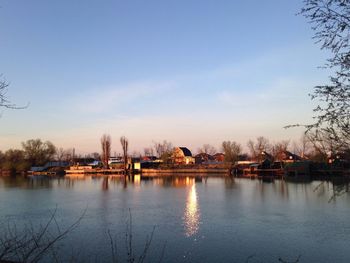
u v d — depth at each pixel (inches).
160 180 3848.4
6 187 2945.4
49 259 733.3
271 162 4680.1
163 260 816.9
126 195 2196.1
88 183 3462.1
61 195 2222.0
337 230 1079.6
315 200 1786.4
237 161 5413.4
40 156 6314.0
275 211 1461.6
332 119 240.8
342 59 230.5
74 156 7396.7
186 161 6628.9
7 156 6131.9
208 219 1290.6
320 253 858.1
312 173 3900.1
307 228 1114.1
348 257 825.5
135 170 5669.3
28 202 1840.6
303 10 235.3
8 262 476.7
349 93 233.8
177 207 1606.8
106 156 6003.9
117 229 1119.0
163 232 1076.5
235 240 980.6
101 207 1630.2
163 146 6210.6
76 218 1320.1
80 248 890.7
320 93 241.9
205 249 901.8
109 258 817.5
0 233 1003.9
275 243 948.6
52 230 1087.0
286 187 2628.0
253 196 2046.0
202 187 2770.7
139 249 895.7
